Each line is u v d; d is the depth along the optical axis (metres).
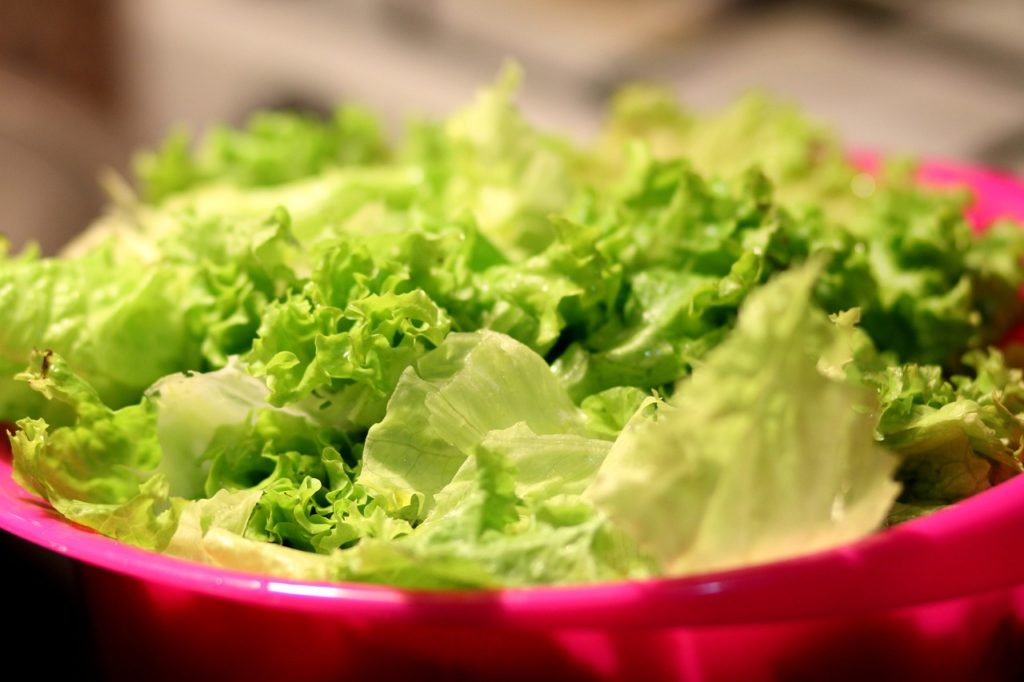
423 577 0.37
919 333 0.47
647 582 0.35
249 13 0.95
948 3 0.91
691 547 0.36
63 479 0.42
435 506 0.41
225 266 0.46
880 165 0.61
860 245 0.48
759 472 0.36
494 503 0.39
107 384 0.45
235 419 0.43
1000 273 0.51
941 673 0.41
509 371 0.42
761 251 0.45
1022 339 0.53
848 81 0.85
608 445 0.41
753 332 0.36
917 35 0.89
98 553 0.39
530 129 0.53
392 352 0.42
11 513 0.41
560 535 0.38
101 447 0.43
